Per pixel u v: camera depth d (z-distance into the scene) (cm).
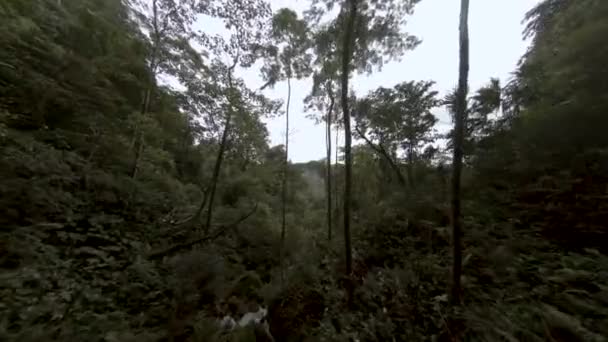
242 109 831
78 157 582
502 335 259
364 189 1266
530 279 355
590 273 317
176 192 902
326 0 663
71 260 375
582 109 485
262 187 1325
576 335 243
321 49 803
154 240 577
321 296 427
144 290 389
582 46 515
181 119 998
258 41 803
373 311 376
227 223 818
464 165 773
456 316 310
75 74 693
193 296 387
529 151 564
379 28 651
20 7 679
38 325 243
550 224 448
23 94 565
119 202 608
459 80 395
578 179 432
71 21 804
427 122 988
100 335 263
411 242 570
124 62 793
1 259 312
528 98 688
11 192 384
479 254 431
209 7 705
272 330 381
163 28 749
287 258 710
